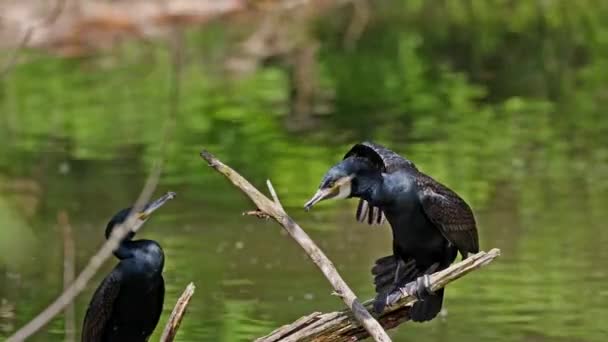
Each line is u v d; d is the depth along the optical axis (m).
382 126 18.41
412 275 8.30
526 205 14.45
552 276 11.99
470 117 18.95
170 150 17.00
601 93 20.14
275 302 11.46
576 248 12.89
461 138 17.69
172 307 11.30
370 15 26.00
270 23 24.92
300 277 12.20
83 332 8.31
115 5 23.56
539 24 24.98
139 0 24.06
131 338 8.34
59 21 22.62
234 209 14.70
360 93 20.44
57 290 11.99
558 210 14.23
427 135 17.91
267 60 22.33
